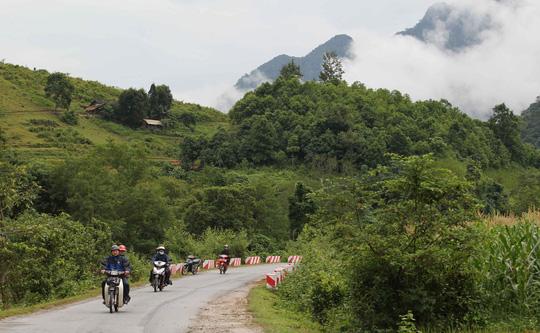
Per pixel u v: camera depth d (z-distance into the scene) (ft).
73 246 96.78
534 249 44.14
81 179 180.04
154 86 565.94
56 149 372.58
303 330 47.44
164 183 279.49
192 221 240.32
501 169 501.56
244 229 232.53
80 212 178.09
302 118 504.84
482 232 44.32
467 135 498.28
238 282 105.40
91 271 101.40
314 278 68.95
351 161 440.86
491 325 43.37
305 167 449.06
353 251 44.96
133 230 186.39
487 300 44.96
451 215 44.27
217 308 59.26
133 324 45.60
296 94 575.38
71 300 67.72
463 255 43.52
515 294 44.32
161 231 192.13
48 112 492.95
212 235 204.33
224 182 314.76
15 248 79.71
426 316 44.65
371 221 45.52
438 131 485.56
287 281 89.25
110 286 54.24
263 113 547.49
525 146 554.46
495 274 45.11
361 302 45.68
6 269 81.35
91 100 585.22
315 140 460.14
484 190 250.57
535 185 280.92
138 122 523.70
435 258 43.01
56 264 85.51
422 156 44.32
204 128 578.66
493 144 517.55
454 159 434.30
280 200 307.78
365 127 476.95
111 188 186.60
